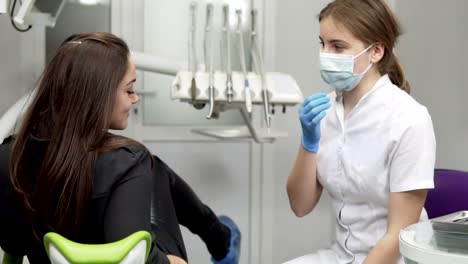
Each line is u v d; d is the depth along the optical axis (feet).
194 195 5.42
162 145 8.03
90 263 2.55
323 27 4.53
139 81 7.84
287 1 8.05
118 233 3.00
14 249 3.69
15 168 3.26
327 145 4.92
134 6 7.73
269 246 8.39
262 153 8.29
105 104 3.20
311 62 8.18
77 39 3.38
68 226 3.16
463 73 6.55
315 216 8.38
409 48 7.43
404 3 7.52
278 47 8.09
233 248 5.97
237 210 8.33
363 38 4.41
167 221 4.56
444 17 6.85
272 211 8.39
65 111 3.18
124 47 3.45
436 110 7.00
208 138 8.11
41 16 5.68
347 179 4.71
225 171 8.25
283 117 8.27
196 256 8.22
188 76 5.89
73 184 3.07
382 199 4.60
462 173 5.16
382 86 4.63
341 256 4.91
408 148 4.26
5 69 7.31
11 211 3.44
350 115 4.71
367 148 4.58
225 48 6.72
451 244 2.95
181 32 7.91
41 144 3.23
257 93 5.95
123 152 3.25
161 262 3.21
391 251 4.23
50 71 3.28
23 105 4.81
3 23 7.22
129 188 3.16
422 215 4.86
